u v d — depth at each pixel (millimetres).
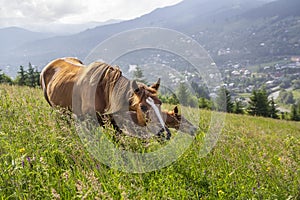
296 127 25859
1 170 4199
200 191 4793
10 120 6891
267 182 5207
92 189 3906
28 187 3996
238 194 4648
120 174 4820
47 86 8977
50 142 5586
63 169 4715
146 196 4133
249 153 6668
